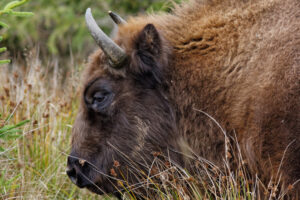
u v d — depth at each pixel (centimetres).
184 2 1578
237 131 1372
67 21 3006
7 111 1820
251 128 1334
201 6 1512
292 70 1277
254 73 1334
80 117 1472
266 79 1305
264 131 1305
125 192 1463
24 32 2988
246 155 1359
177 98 1440
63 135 1836
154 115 1430
